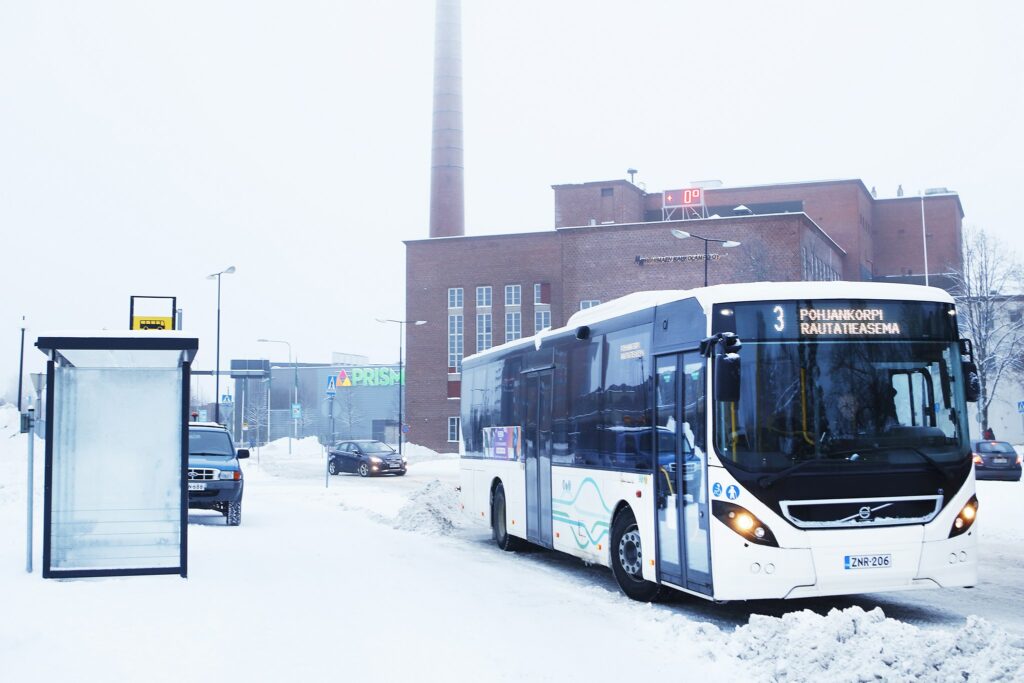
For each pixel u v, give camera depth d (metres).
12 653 7.52
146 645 7.90
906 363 9.44
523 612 9.83
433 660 7.60
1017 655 6.58
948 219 95.31
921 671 6.55
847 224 87.31
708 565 9.30
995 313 61.59
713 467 9.27
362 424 116.69
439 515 20.06
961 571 9.26
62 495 11.25
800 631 7.49
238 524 19.36
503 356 16.55
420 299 80.62
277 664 7.40
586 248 72.19
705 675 7.27
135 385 11.42
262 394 119.56
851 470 9.07
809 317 9.36
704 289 9.73
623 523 11.41
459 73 85.94
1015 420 74.94
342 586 11.13
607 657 7.82
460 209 84.81
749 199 89.50
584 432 12.75
